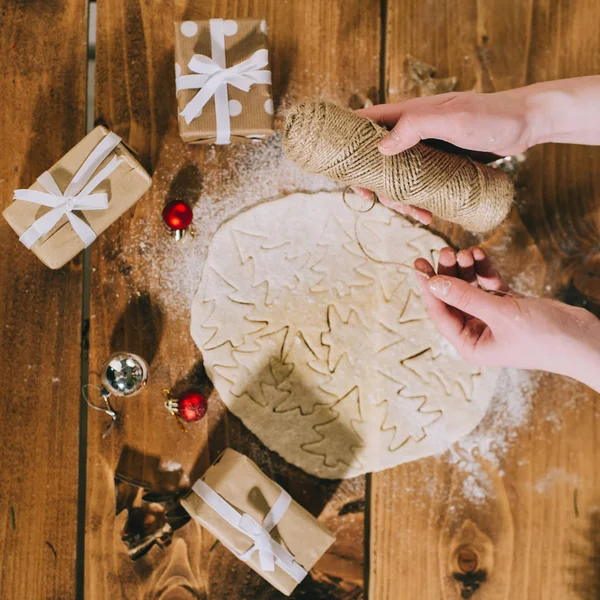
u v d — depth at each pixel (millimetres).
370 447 857
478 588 863
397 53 875
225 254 858
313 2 872
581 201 877
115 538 848
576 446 870
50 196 790
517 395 870
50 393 850
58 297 854
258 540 788
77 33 864
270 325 861
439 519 864
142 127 862
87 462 848
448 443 860
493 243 875
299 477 857
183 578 851
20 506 844
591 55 882
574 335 723
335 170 747
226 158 864
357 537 857
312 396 857
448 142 781
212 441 857
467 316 802
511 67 880
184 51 814
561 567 866
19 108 857
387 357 863
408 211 839
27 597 842
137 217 859
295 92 868
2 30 858
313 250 865
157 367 857
